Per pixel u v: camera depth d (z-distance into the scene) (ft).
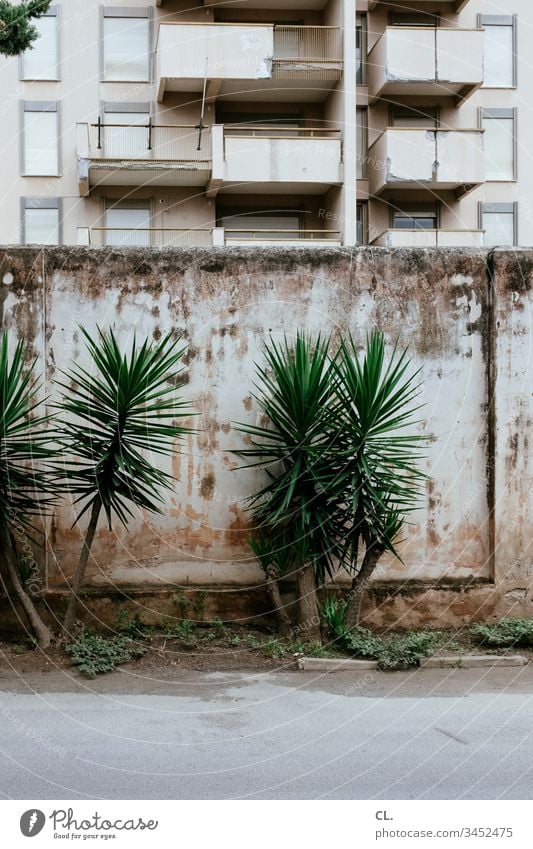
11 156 80.64
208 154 78.54
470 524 27.14
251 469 26.48
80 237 75.92
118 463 23.12
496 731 18.62
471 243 80.84
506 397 27.07
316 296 26.73
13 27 33.12
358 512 24.52
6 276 25.96
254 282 26.58
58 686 21.84
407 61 81.51
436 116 85.51
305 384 24.40
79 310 26.12
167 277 26.35
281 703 20.72
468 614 26.91
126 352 26.13
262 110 84.58
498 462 27.02
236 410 26.45
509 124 86.33
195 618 26.20
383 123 85.20
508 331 27.12
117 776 15.99
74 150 80.94
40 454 23.59
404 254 26.99
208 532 26.40
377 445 24.82
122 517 24.29
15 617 25.59
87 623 25.84
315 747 17.60
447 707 20.48
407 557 26.91
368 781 15.80
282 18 84.64
